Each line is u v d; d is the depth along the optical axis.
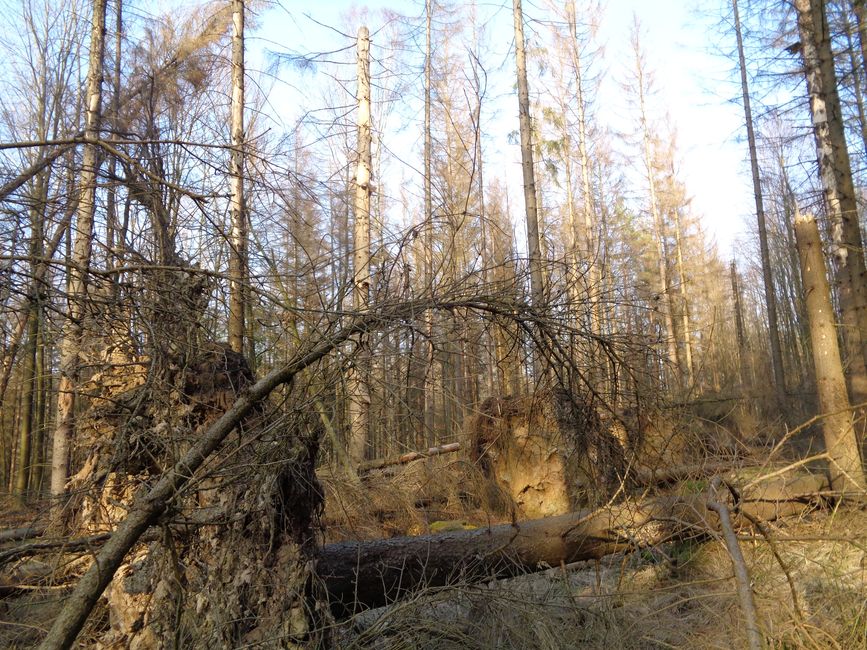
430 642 3.73
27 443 9.22
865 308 7.39
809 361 20.38
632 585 4.61
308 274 3.89
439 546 4.21
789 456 5.79
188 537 3.42
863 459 5.88
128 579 3.42
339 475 5.44
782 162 19.80
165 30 8.77
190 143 3.58
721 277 28.36
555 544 4.47
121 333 3.76
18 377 4.16
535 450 6.18
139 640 3.30
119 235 3.92
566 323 4.39
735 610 3.51
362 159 9.23
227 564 3.29
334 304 3.71
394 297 3.76
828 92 8.21
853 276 7.53
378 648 3.61
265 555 3.37
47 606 3.74
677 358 7.54
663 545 4.84
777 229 25.47
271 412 3.58
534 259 4.14
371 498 5.91
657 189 25.64
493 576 4.22
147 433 3.47
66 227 3.65
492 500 6.34
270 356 4.03
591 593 4.45
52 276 3.55
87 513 3.90
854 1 8.91
